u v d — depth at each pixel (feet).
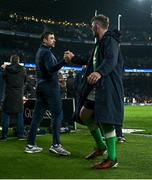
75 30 183.73
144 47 190.49
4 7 163.63
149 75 185.98
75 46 183.83
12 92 31.65
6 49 161.68
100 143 22.82
